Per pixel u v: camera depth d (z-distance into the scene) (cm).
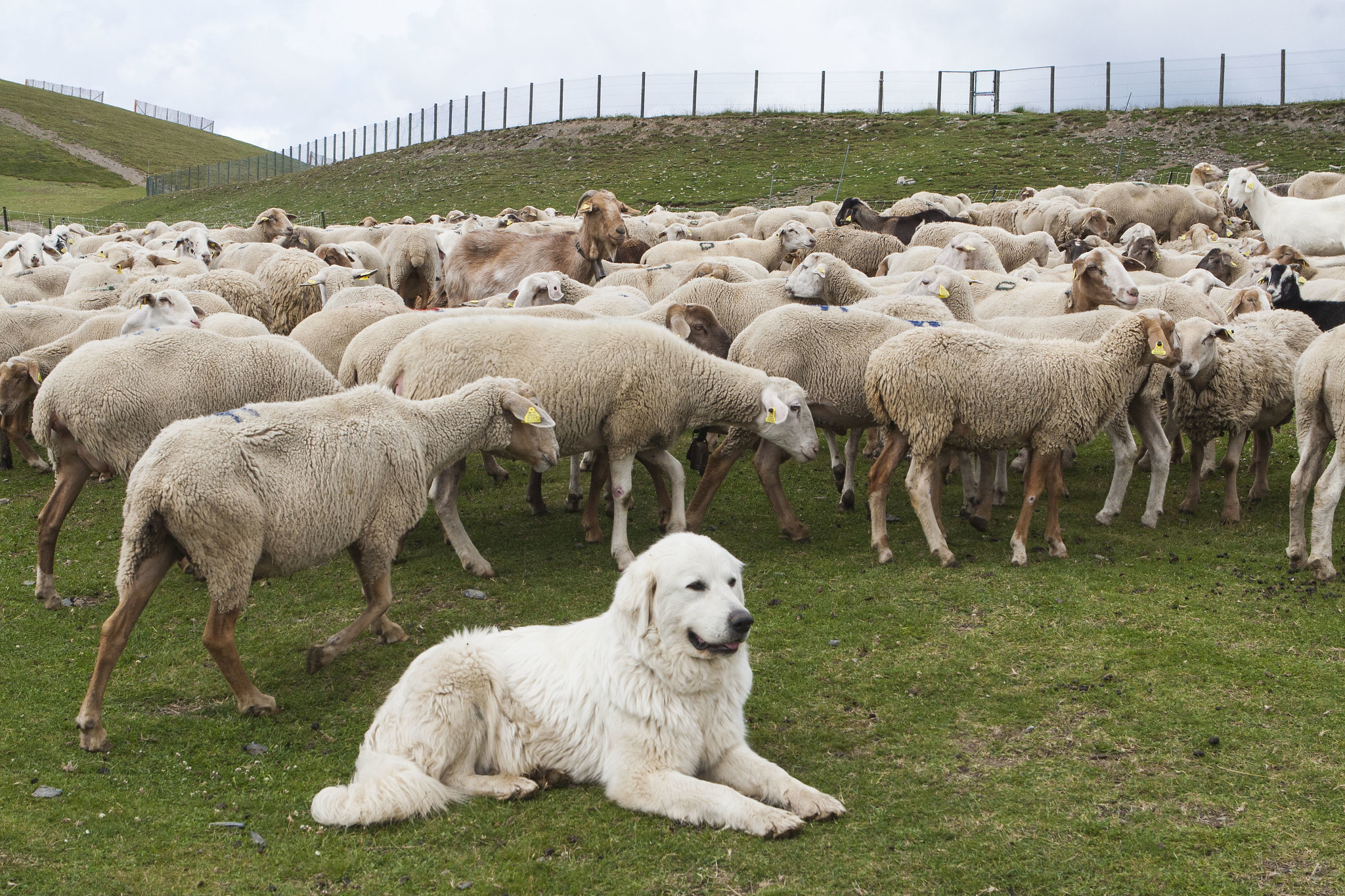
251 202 5472
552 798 496
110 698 640
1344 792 487
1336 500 770
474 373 830
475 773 521
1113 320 1018
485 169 5253
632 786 480
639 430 851
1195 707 580
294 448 604
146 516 559
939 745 551
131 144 9100
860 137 5012
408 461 666
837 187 4069
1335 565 807
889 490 1087
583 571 852
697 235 2623
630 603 486
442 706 501
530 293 1286
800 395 887
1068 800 490
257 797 514
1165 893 419
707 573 480
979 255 1533
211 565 575
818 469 1165
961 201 2972
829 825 470
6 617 769
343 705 627
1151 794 493
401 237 1941
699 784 471
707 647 480
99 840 468
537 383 824
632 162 5006
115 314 1055
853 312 961
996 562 837
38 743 573
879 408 850
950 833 464
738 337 981
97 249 2792
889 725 577
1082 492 1055
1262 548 856
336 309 1137
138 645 724
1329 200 2025
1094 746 542
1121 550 862
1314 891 416
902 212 2503
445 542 928
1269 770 511
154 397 787
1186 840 454
